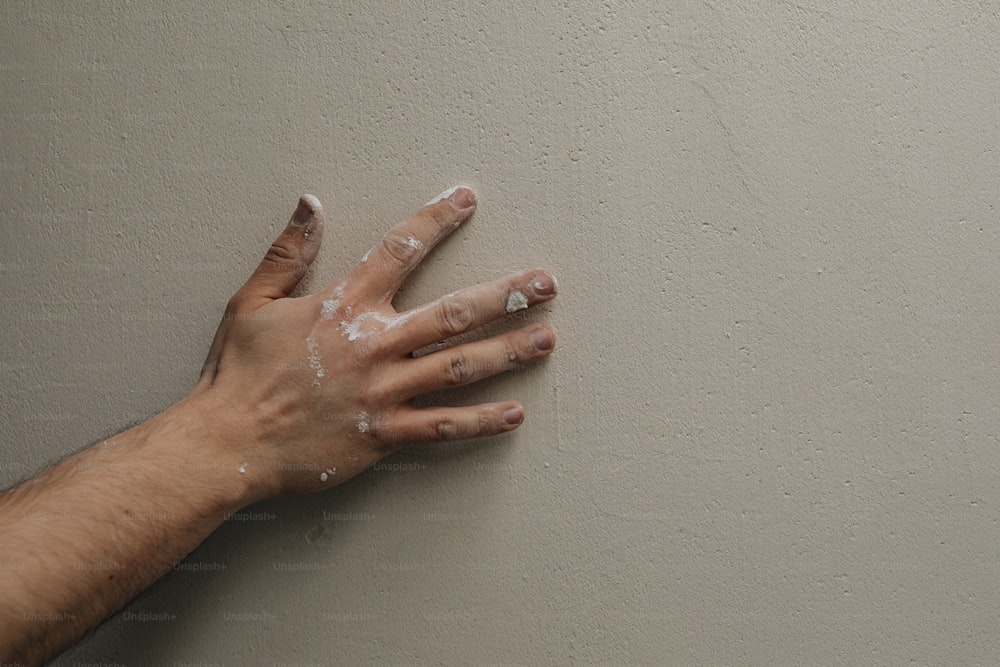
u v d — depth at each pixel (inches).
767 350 22.3
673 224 22.4
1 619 17.5
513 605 22.1
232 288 22.6
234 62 22.8
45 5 23.0
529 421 22.2
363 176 22.5
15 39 22.9
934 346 22.4
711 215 22.4
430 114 22.5
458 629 22.1
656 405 22.2
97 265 22.8
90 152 22.8
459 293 21.2
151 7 22.9
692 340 22.3
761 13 22.5
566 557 22.1
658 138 22.4
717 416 22.2
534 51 22.5
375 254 21.3
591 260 22.3
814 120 22.5
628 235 22.3
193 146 22.8
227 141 22.7
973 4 22.8
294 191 22.6
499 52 22.5
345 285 21.1
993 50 22.7
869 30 22.6
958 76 22.7
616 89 22.4
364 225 22.5
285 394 20.7
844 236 22.4
